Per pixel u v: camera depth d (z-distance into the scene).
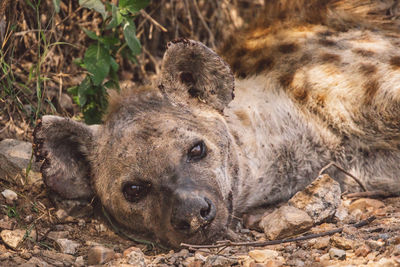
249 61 8.23
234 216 6.73
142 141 6.16
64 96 9.09
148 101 6.52
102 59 8.00
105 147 6.44
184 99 6.71
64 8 9.44
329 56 7.86
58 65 9.35
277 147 7.46
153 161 6.04
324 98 7.66
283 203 7.52
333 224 6.48
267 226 6.41
